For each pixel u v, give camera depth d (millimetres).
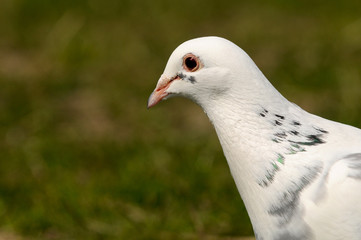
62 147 12055
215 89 6387
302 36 16031
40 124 12914
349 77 13578
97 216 10070
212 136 12156
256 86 6281
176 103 13844
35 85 14625
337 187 5992
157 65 15359
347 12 16969
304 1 18203
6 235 9906
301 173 6129
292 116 6336
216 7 18391
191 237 9594
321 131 6355
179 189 10430
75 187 10602
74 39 16406
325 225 6008
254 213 6402
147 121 13070
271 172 6215
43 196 10461
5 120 13102
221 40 6426
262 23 17172
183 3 18609
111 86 14586
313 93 13344
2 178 11172
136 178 10742
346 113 12141
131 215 10055
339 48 15000
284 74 14102
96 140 12383
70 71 15297
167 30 17016
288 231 6168
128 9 18266
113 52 15953
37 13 18359
